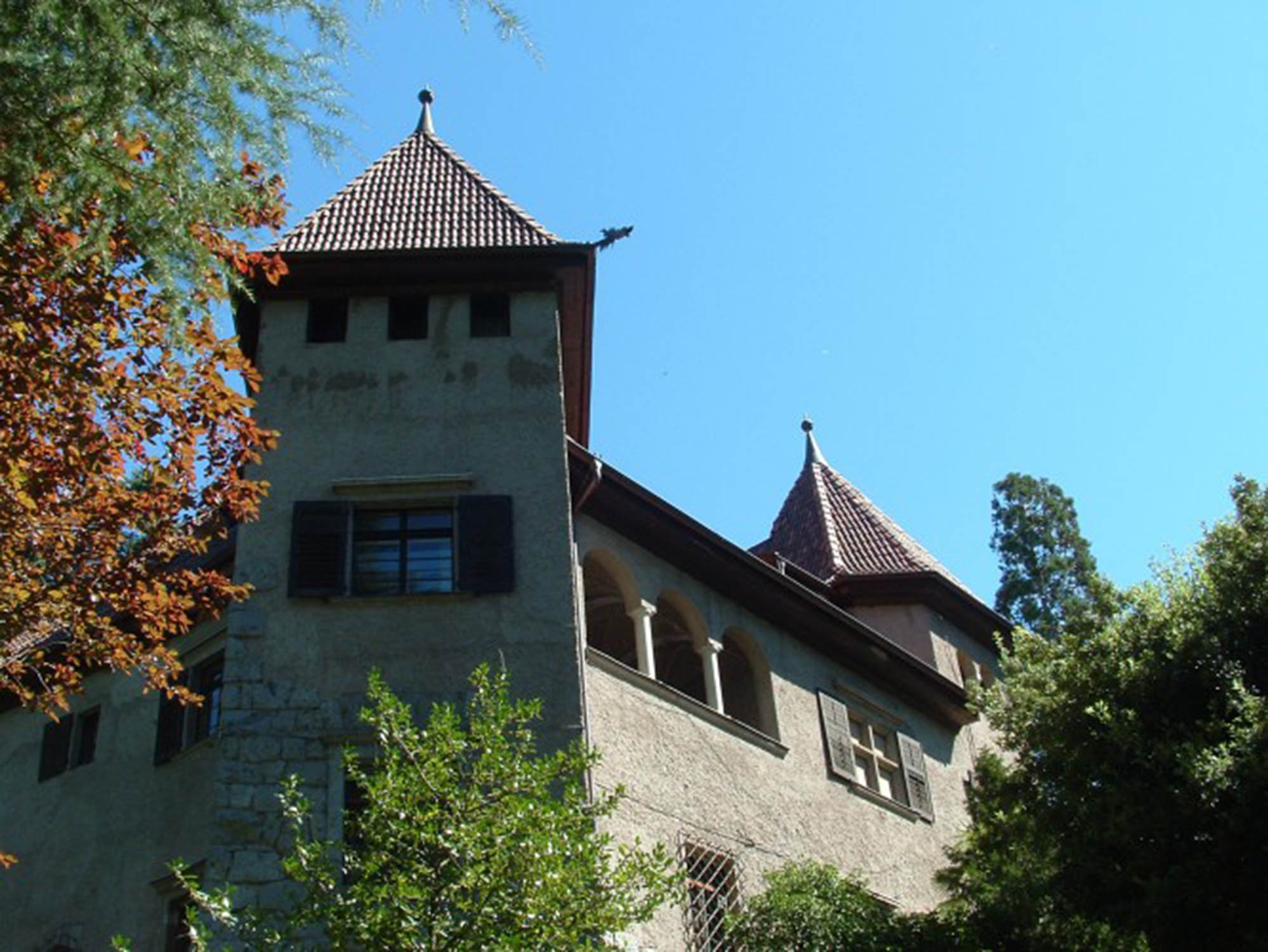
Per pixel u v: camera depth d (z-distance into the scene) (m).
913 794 25.08
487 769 12.43
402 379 19.64
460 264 20.36
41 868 20.53
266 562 17.89
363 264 20.12
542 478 18.94
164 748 19.95
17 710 23.09
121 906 18.98
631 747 18.81
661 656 24.33
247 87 10.38
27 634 17.19
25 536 14.77
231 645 17.17
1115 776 17.64
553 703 17.17
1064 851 17.97
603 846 12.80
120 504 15.43
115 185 10.48
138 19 10.04
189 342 12.81
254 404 18.52
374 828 12.08
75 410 14.73
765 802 20.88
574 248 20.41
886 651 25.42
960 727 28.20
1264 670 18.02
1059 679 19.20
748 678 23.20
